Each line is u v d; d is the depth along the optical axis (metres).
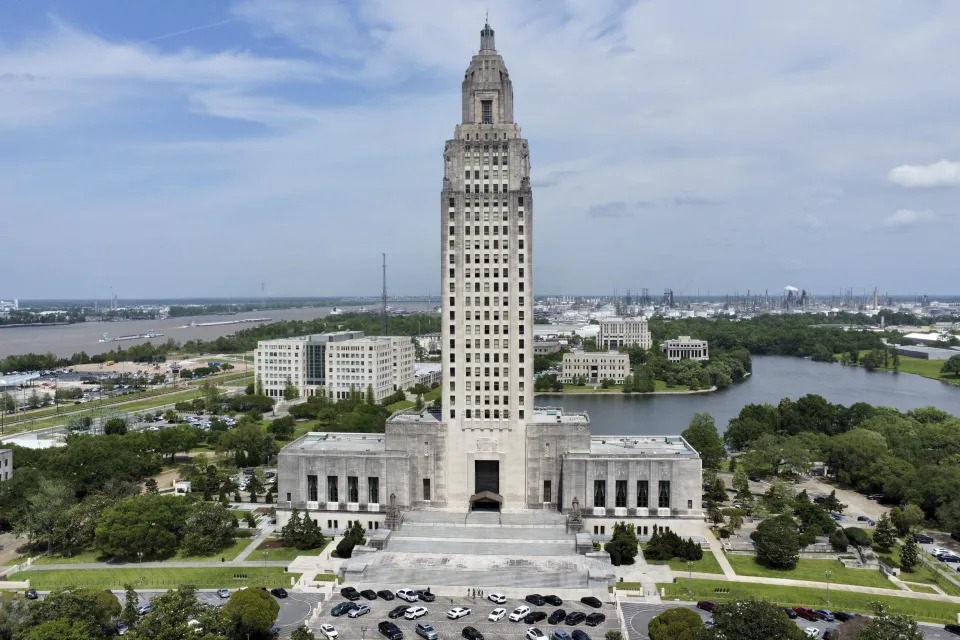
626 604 142.25
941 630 129.62
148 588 149.50
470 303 197.25
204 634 109.00
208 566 162.38
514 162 197.62
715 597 144.88
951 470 199.00
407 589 149.50
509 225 196.75
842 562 165.38
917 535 181.75
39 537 173.25
